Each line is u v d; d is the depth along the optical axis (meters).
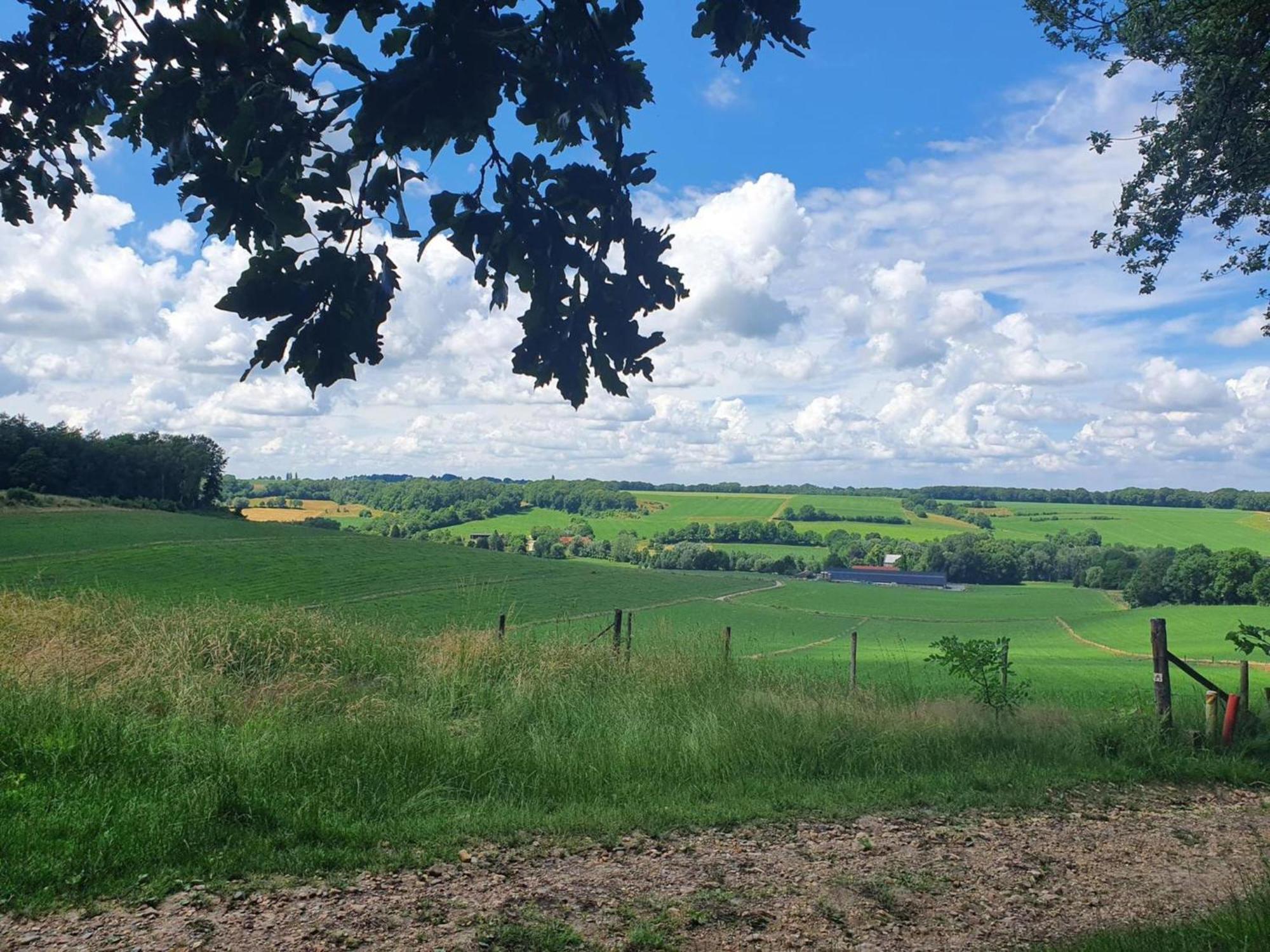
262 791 5.97
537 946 4.18
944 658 9.87
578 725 8.66
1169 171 10.84
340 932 4.27
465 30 1.98
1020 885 5.22
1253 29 8.52
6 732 6.46
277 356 2.11
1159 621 9.18
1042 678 24.23
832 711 8.73
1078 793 7.34
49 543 52.28
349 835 5.52
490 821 5.95
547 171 2.31
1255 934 3.88
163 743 6.77
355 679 10.57
